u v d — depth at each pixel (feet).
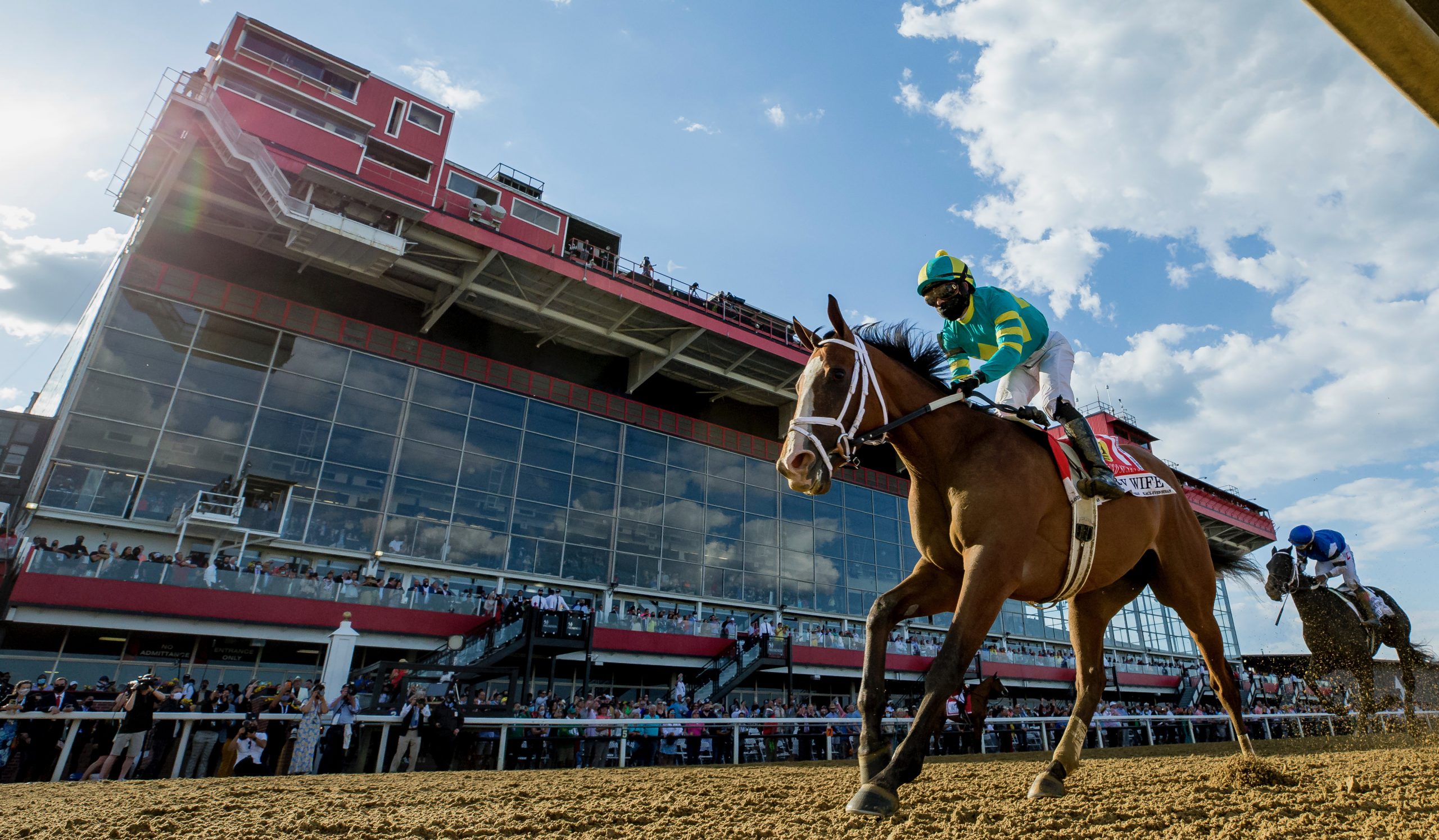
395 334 88.99
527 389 97.14
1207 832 7.93
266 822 10.66
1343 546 27.02
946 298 13.26
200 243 81.66
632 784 16.01
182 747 30.14
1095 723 57.41
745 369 110.01
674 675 87.20
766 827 9.04
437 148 91.30
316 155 81.46
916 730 9.14
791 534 112.78
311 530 76.33
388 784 18.07
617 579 94.32
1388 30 5.22
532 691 78.48
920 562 12.25
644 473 102.27
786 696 94.02
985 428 11.53
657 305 94.27
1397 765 13.46
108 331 71.61
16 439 73.56
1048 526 11.51
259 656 66.33
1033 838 7.85
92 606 56.18
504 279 91.15
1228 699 14.06
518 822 10.23
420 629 69.36
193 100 71.61
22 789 18.15
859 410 11.20
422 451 86.12
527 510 91.09
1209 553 14.82
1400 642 27.14
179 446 71.97
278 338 80.74
